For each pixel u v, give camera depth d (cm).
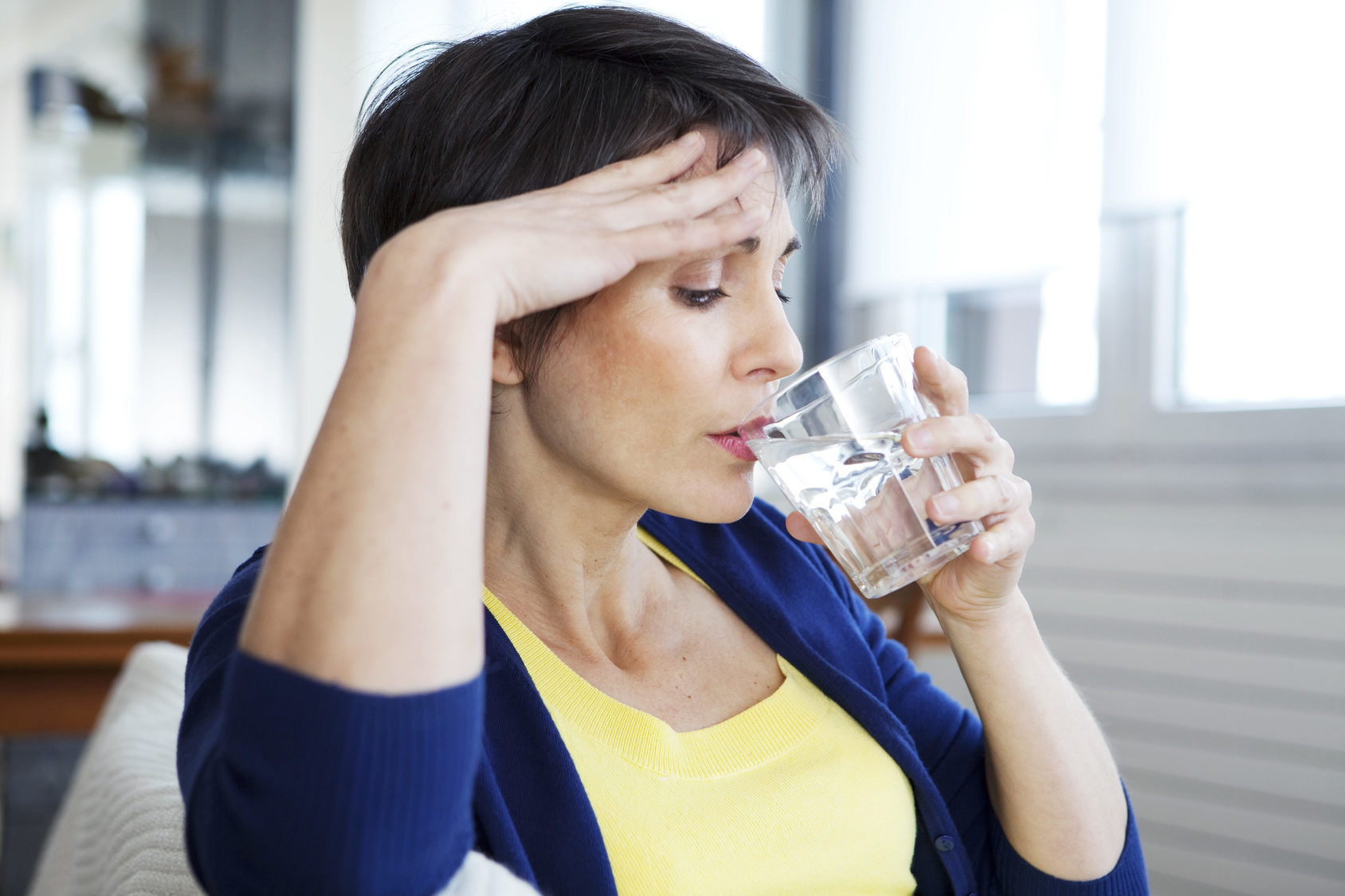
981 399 277
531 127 66
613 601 78
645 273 65
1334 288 204
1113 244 240
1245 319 220
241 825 46
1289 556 199
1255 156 210
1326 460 205
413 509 48
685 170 64
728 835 68
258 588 49
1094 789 79
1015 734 78
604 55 68
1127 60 228
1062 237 251
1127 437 237
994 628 77
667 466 67
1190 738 211
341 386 51
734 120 67
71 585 291
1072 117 249
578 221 58
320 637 46
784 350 67
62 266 304
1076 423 248
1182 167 220
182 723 59
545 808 65
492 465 74
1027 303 266
